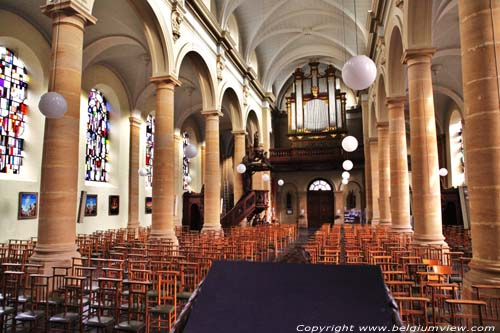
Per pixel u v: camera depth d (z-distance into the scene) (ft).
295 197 98.48
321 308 5.91
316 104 92.12
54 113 20.58
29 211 38.37
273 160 87.25
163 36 36.37
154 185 37.04
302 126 92.27
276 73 85.87
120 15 38.65
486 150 16.22
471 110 16.79
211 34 49.80
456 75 61.46
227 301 6.25
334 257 24.77
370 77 21.76
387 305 5.88
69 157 23.61
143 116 61.93
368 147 75.97
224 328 5.90
